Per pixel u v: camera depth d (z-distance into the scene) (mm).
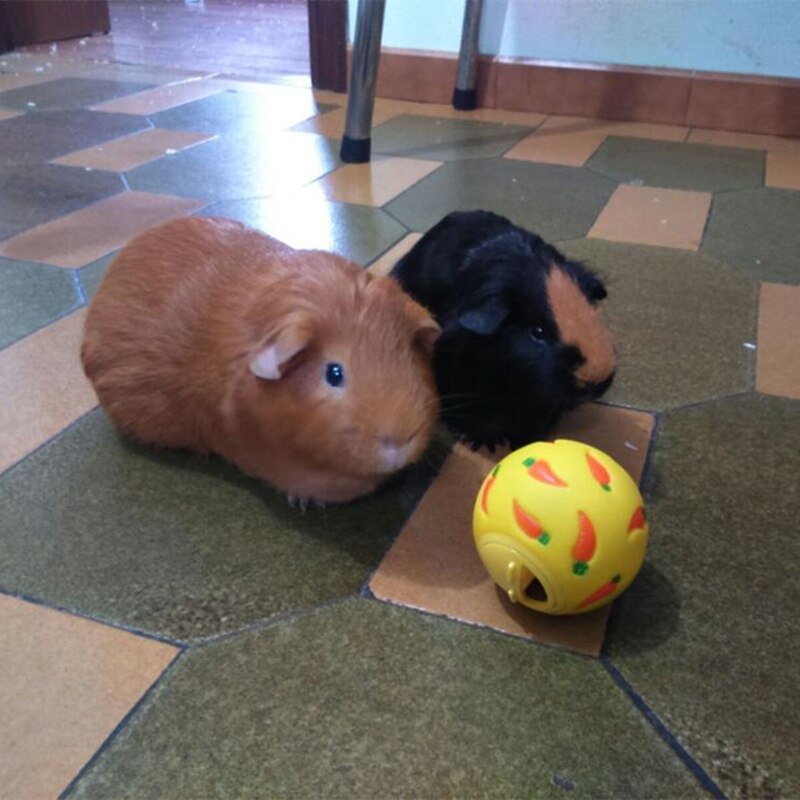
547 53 2732
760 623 844
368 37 2062
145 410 1036
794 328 1431
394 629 835
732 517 991
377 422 821
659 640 825
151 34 4055
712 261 1688
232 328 928
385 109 2826
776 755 717
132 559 921
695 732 735
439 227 1318
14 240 1726
